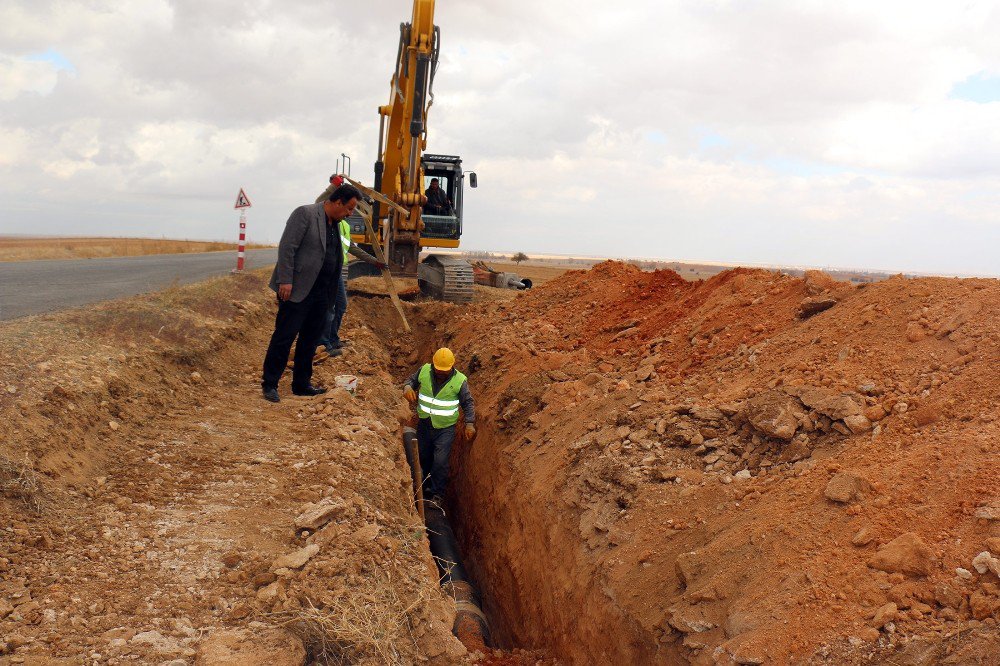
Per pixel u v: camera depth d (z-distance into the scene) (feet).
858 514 13.02
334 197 22.95
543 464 22.39
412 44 45.11
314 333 24.95
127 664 9.81
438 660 12.96
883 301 21.34
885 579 11.64
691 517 15.78
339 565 13.33
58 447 15.47
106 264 66.64
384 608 12.66
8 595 10.93
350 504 16.08
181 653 10.30
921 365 17.81
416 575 14.66
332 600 12.29
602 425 21.43
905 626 10.79
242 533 14.20
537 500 21.01
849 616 11.28
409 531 16.83
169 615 11.25
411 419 31.32
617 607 15.21
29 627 10.23
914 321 19.49
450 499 31.40
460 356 37.58
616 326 33.50
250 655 10.42
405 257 52.47
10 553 11.97
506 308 42.63
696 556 14.16
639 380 25.12
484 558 24.72
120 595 11.52
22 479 13.61
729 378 21.94
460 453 31.42
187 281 46.88
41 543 12.47
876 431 15.65
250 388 25.98
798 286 26.43
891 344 19.17
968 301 19.01
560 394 25.62
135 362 22.30
